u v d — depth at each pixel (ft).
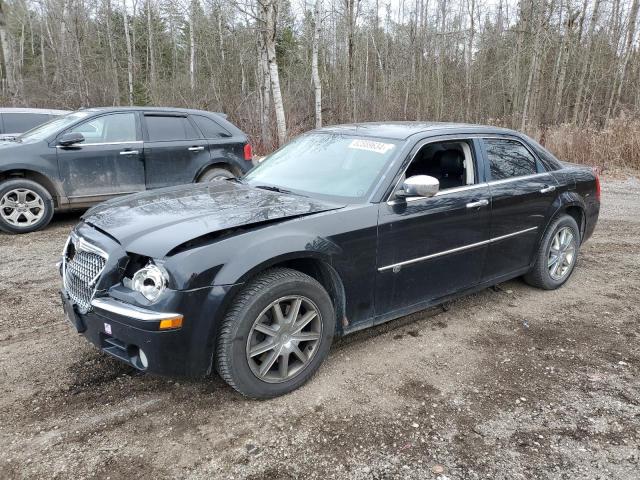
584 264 19.44
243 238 9.50
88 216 11.16
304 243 9.98
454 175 13.43
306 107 76.64
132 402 9.93
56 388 10.35
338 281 10.78
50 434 8.95
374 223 11.12
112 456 8.43
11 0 129.29
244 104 66.54
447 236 12.64
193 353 9.04
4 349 11.91
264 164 14.58
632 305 15.40
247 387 9.64
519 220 14.64
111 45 100.37
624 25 81.30
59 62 103.24
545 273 16.06
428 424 9.42
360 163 12.39
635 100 72.69
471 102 94.99
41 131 23.93
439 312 14.62
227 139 26.94
